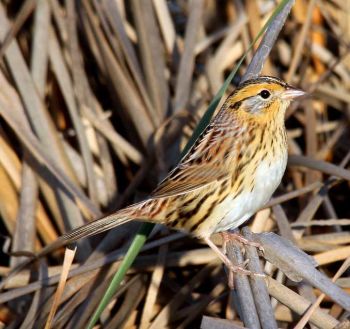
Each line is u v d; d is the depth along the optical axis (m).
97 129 12.11
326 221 10.29
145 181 12.03
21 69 11.70
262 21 13.66
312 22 13.83
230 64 13.34
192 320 9.88
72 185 11.23
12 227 11.72
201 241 10.67
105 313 10.10
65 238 9.06
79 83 12.09
